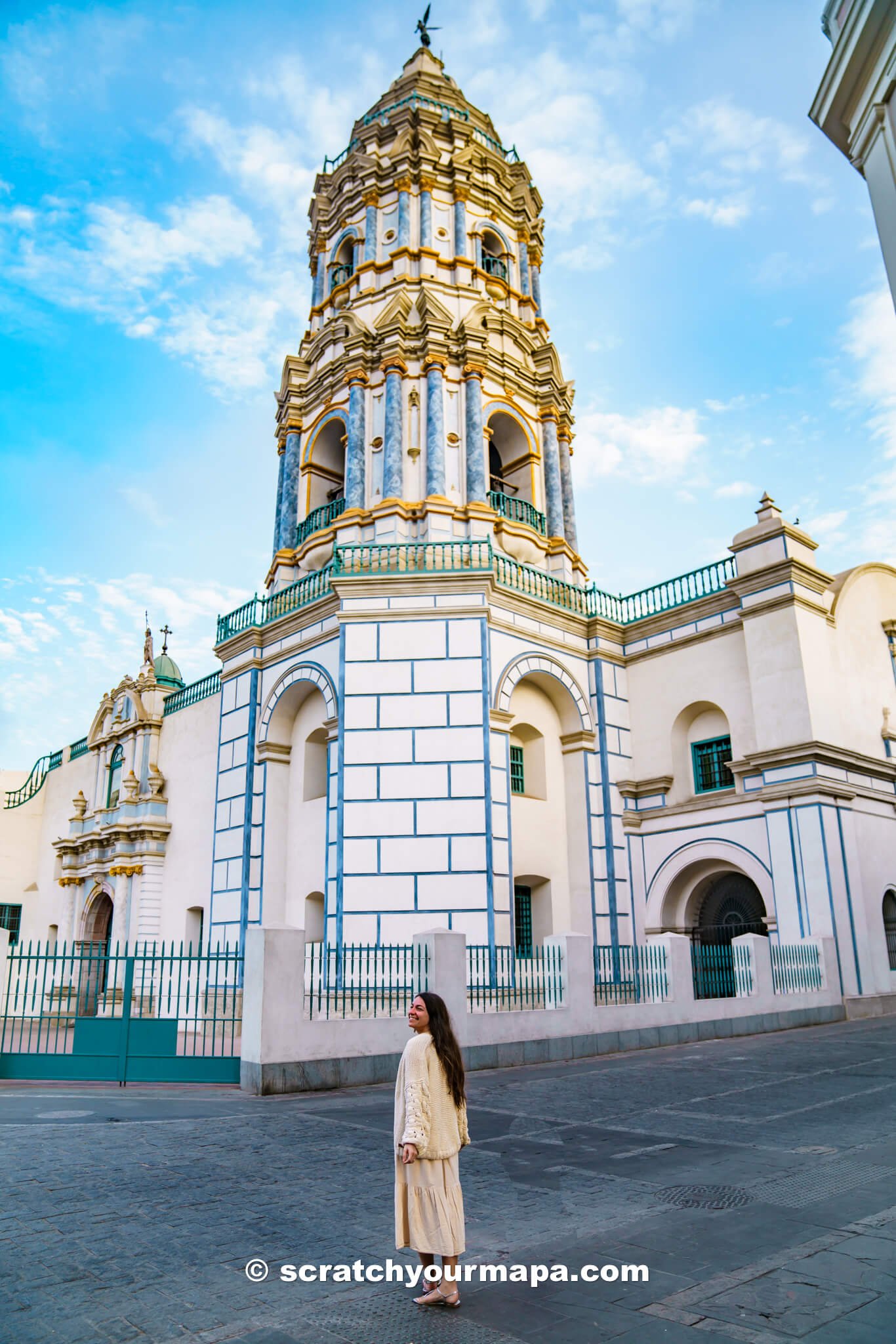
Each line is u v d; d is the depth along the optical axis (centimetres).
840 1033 1898
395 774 2194
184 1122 1085
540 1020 1630
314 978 1460
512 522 2655
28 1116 1117
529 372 2948
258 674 2691
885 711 2562
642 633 2708
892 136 794
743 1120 1059
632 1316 524
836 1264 592
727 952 2114
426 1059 576
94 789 3716
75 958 1481
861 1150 895
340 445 2988
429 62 3375
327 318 3089
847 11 810
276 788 2575
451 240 2978
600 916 2461
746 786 2353
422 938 1560
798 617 2309
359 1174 834
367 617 2308
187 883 2991
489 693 2256
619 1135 994
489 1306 543
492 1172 841
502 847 2184
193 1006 2564
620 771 2627
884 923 2358
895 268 780
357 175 3098
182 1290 569
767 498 2430
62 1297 558
